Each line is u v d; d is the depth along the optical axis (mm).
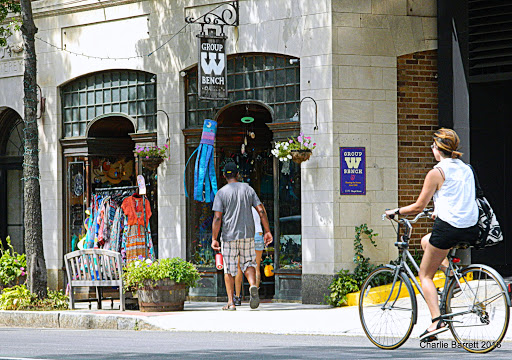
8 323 33188
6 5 42156
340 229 34594
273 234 39125
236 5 37438
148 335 26953
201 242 39312
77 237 43625
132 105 41594
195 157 39406
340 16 34812
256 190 39406
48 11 43688
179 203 39500
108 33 41938
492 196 35281
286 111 36531
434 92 36250
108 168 43938
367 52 35156
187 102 39719
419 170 36094
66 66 43469
